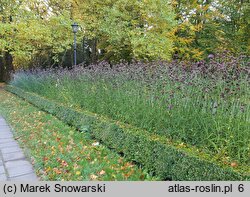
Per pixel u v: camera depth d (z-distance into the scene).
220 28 12.77
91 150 3.67
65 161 3.27
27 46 11.98
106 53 13.01
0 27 10.59
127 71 4.27
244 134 2.37
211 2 12.83
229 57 2.89
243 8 12.05
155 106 3.40
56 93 6.75
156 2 9.86
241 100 2.55
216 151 2.57
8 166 3.34
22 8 11.78
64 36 11.90
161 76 3.48
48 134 4.52
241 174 2.04
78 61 15.44
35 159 3.45
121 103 4.06
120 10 10.67
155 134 3.21
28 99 8.28
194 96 2.97
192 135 2.87
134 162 3.24
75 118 4.90
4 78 15.84
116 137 3.60
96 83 5.00
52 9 12.81
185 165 2.49
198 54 10.97
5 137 4.75
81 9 12.12
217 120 2.67
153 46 9.69
